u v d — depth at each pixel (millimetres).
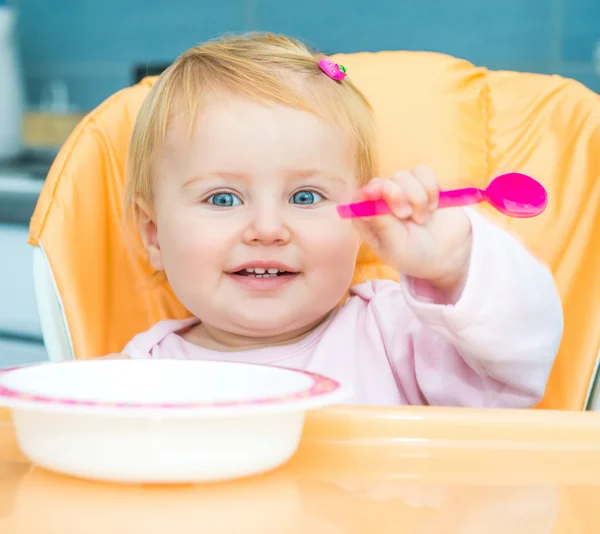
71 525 368
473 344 691
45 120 2344
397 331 923
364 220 678
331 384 452
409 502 402
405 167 1025
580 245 939
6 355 1910
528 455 478
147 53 2297
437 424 496
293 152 883
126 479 403
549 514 388
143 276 1049
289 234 883
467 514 386
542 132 1024
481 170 1040
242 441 408
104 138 1041
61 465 414
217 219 891
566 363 895
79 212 1001
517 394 768
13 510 385
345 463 461
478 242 688
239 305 902
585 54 2041
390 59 1091
